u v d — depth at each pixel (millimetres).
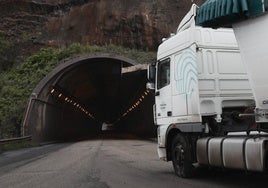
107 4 59094
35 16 60656
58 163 16672
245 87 11352
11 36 59219
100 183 10609
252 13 7754
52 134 48156
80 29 59406
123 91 63875
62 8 61312
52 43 58531
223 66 11250
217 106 11008
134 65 43781
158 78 12781
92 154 21266
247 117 9227
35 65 46750
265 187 9320
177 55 11750
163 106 12430
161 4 57938
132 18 56844
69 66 43719
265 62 7742
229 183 10188
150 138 45906
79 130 70688
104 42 57906
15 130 39125
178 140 11500
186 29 11461
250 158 8234
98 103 77438
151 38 56344
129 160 17156
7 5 59844
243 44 8289
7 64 54656
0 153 24719
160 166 14547
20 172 13961
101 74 54656
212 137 10148
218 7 8383
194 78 10805
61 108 53531
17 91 42562
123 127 89562
